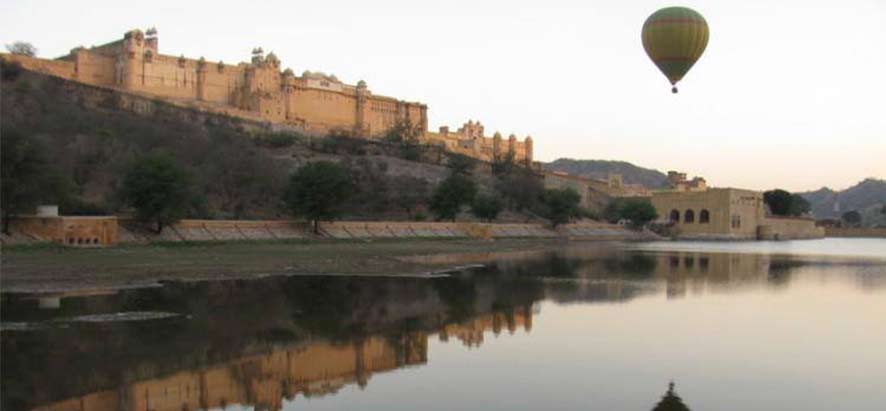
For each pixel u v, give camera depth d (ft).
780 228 627.87
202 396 58.95
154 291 122.42
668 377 66.23
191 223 239.09
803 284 153.58
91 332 83.51
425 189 413.18
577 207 465.06
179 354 73.56
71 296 113.29
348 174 312.71
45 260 157.38
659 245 378.53
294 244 252.83
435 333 88.43
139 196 215.72
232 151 350.84
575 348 79.56
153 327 87.81
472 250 271.28
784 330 91.81
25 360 68.95
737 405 57.47
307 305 110.63
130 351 74.18
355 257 206.80
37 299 109.09
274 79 567.59
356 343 81.66
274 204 320.29
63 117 325.62
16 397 57.11
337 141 482.28
